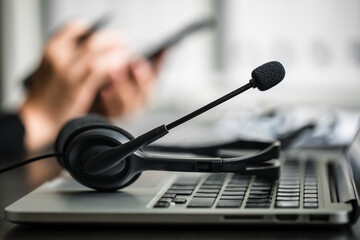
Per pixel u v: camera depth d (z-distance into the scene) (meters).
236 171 0.64
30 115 1.46
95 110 1.58
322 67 2.36
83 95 1.49
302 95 2.34
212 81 2.43
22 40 2.50
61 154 0.63
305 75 2.38
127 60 1.58
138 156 0.62
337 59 2.36
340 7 2.36
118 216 0.53
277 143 0.68
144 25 2.46
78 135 0.62
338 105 2.33
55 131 1.48
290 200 0.56
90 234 0.53
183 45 2.44
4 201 0.74
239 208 0.53
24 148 1.38
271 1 2.41
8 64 2.51
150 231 0.53
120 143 0.61
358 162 0.84
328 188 0.63
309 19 2.38
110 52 1.55
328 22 2.37
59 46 1.51
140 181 0.70
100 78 1.51
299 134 1.00
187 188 0.64
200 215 0.52
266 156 0.65
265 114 1.43
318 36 2.38
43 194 0.62
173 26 2.45
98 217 0.53
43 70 1.50
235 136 1.33
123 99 1.58
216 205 0.55
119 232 0.53
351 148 0.98
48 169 1.06
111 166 0.60
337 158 0.96
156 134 0.59
